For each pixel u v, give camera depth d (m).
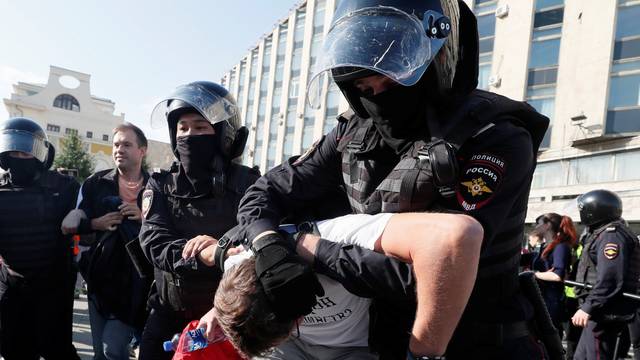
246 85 31.58
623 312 3.46
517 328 1.18
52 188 3.20
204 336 1.42
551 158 14.08
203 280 1.93
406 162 1.11
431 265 0.88
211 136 2.16
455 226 0.87
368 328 1.32
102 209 2.95
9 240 3.02
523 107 1.16
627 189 12.19
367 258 1.02
